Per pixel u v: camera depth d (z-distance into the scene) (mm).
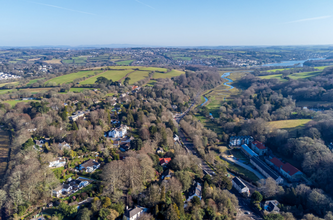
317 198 124562
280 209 124000
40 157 128375
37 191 105312
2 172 126000
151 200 104188
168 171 133750
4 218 94938
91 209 95750
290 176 155125
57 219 90750
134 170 117062
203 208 112188
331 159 149125
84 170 128125
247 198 136500
